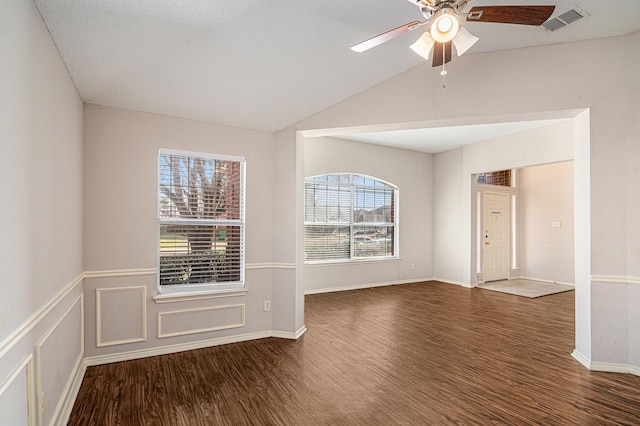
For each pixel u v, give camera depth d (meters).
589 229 3.06
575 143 3.34
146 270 3.29
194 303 3.51
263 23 2.45
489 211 7.42
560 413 2.32
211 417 2.28
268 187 3.93
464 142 6.59
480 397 2.53
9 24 1.42
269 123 3.78
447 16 2.02
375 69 3.38
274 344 3.64
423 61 3.47
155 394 2.57
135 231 3.25
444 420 2.24
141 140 3.29
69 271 2.46
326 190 6.38
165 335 3.37
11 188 1.44
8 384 1.39
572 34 2.97
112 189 3.16
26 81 1.62
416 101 3.52
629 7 2.57
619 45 2.98
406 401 2.48
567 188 7.01
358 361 3.19
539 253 7.47
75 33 2.13
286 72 3.06
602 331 3.00
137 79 2.82
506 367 3.05
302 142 4.07
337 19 2.55
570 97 3.10
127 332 3.21
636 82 2.91
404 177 7.22
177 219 3.51
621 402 2.46
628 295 2.94
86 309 3.04
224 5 2.20
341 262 6.39
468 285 6.75
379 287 6.72
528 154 5.70
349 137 6.27
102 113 3.13
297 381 2.79
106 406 2.41
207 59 2.71
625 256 2.95
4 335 1.36
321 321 4.48
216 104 3.33
